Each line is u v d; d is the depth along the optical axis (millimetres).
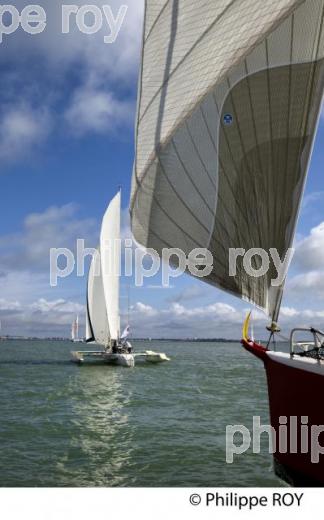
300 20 4469
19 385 28234
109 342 47812
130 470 10320
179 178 5809
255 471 10297
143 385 29172
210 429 15047
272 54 4703
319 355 5859
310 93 4652
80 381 31172
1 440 13117
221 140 5227
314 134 4703
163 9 6160
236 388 27641
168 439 13445
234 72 4945
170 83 5816
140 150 6562
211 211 5523
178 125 5496
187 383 30516
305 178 4762
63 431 14508
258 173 5043
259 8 4457
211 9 5137
